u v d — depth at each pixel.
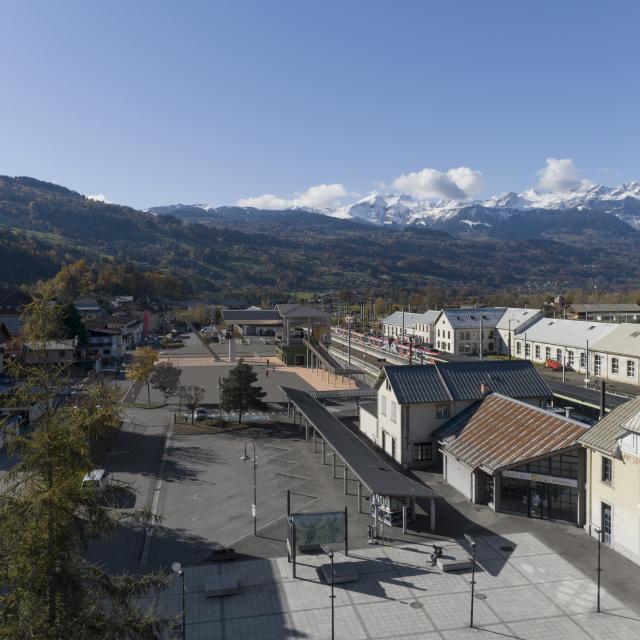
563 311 173.00
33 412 17.48
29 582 15.80
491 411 47.00
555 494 38.09
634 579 30.39
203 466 50.72
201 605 28.53
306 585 30.41
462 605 28.30
